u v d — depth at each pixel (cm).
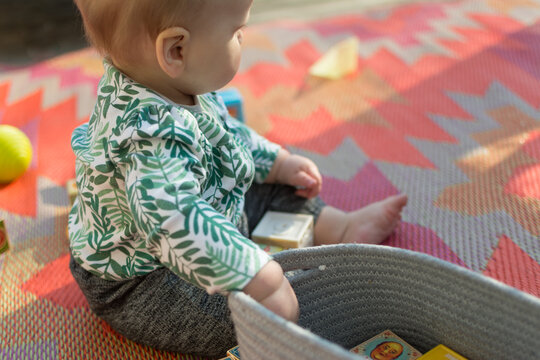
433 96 153
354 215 99
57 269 104
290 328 52
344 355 48
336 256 70
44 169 135
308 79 168
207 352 81
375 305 73
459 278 62
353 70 170
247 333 58
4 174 128
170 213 63
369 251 68
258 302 62
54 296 97
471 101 148
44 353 85
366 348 71
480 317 63
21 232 114
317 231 100
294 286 72
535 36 179
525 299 57
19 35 233
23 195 126
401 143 134
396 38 189
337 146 135
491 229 103
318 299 73
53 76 183
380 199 115
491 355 64
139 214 65
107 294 82
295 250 70
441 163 125
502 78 157
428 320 69
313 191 100
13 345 87
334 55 174
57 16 247
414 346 73
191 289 77
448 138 134
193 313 77
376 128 141
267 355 57
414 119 143
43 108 163
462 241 101
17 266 105
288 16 227
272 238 92
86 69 186
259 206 100
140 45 70
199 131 74
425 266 65
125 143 70
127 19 68
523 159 122
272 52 186
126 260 77
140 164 67
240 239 64
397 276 68
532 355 59
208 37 70
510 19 193
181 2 66
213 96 90
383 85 161
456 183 117
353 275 71
